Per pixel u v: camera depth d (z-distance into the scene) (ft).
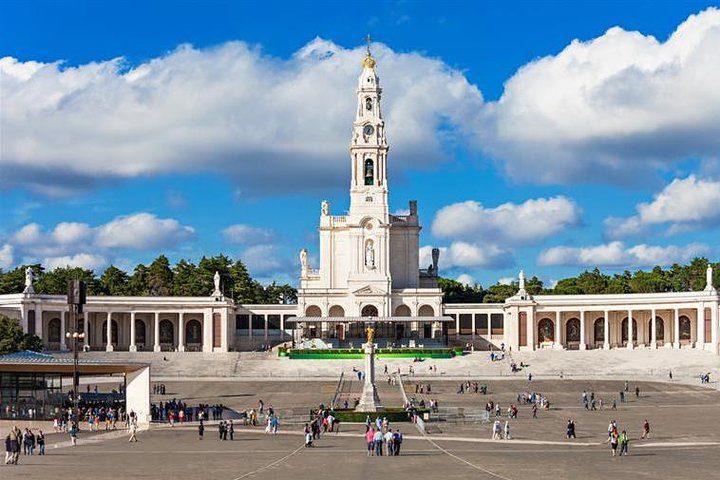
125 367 365.20
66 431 344.28
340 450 286.87
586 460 263.49
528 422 367.45
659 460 263.49
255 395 451.94
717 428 343.26
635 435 325.83
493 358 583.99
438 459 265.75
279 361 581.12
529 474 236.84
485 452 281.95
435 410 387.14
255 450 286.66
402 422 370.53
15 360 364.38
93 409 366.22
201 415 335.26
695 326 650.02
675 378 517.14
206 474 236.84
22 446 281.95
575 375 531.09
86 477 231.30
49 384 489.26
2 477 231.30
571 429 319.68
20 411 364.58
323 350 595.47
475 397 449.48
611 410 406.62
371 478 229.66
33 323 618.85
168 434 334.03
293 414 383.45
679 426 350.23
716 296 613.11
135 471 241.76
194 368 565.53
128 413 355.56
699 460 263.29
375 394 383.65
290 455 274.57
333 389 469.98
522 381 501.97
